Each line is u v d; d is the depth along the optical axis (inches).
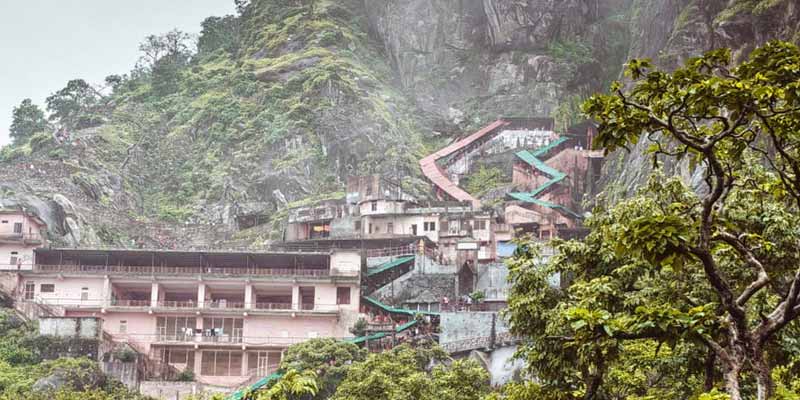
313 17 7007.9
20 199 4972.9
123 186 5816.9
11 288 4143.7
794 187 817.5
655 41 5920.3
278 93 6348.4
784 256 1063.6
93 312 4114.2
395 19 6815.9
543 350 1218.0
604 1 6658.5
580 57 6363.2
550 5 6466.5
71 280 4163.4
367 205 4877.0
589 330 796.6
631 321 788.0
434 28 6692.9
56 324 3708.2
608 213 1423.5
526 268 1392.7
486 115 6195.9
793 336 992.2
